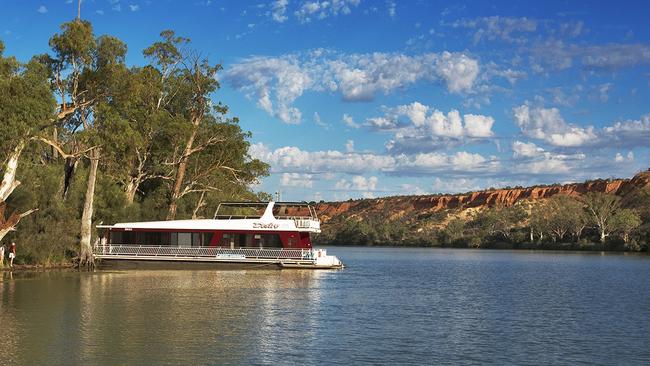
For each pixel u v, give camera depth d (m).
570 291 45.69
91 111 53.50
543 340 24.88
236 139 72.06
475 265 84.38
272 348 22.27
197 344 22.64
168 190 75.12
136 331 24.80
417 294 42.03
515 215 181.00
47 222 53.47
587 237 158.88
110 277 47.44
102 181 62.31
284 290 40.94
